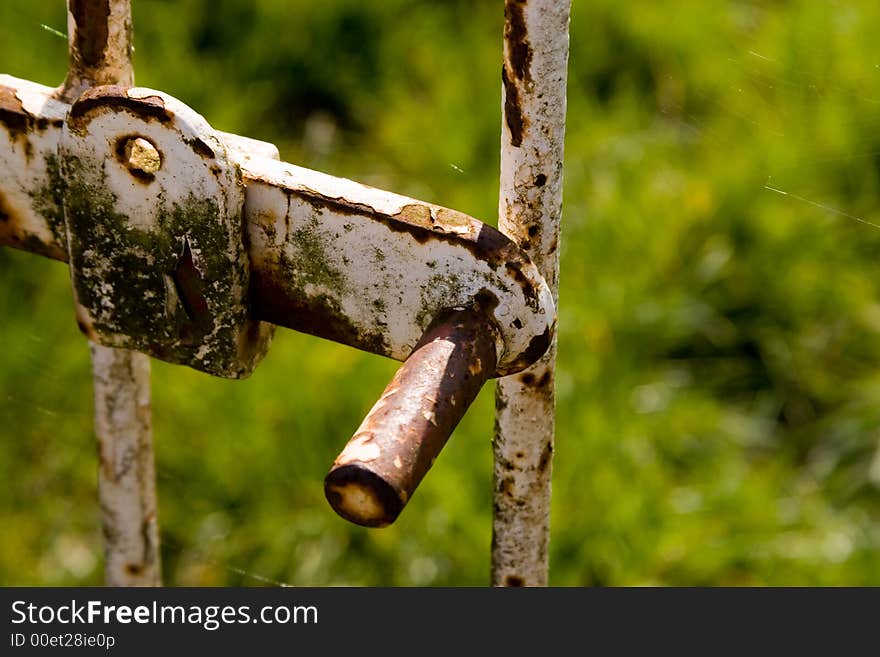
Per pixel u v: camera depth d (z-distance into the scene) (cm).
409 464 104
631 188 361
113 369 180
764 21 400
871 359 343
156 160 126
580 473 304
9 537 316
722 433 329
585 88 395
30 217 133
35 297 349
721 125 379
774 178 359
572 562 297
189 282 126
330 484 103
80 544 320
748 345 349
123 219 125
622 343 331
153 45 394
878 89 363
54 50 388
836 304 346
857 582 296
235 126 383
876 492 320
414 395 109
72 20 130
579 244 345
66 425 335
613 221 349
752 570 303
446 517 303
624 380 323
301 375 321
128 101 118
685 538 302
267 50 407
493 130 383
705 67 390
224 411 319
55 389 337
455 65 400
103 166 122
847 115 361
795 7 392
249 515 317
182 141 118
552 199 126
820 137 362
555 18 116
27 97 128
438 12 420
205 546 313
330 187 120
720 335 344
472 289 118
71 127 121
